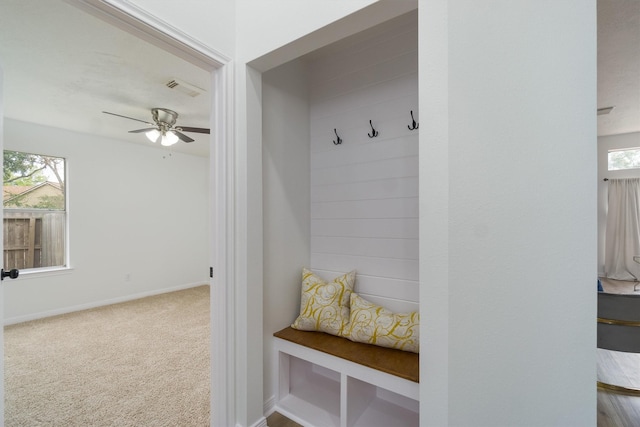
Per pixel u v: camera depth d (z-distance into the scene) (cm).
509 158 90
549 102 86
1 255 131
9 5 161
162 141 324
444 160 97
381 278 185
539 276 87
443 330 98
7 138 347
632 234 542
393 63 183
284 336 179
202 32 141
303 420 168
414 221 174
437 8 98
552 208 86
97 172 422
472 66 93
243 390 156
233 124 155
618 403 192
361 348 164
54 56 213
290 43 140
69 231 395
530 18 88
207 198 570
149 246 481
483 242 92
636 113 408
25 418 178
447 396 97
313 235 215
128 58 217
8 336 307
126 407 188
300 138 207
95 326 337
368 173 191
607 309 203
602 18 207
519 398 90
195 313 385
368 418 166
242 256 157
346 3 122
